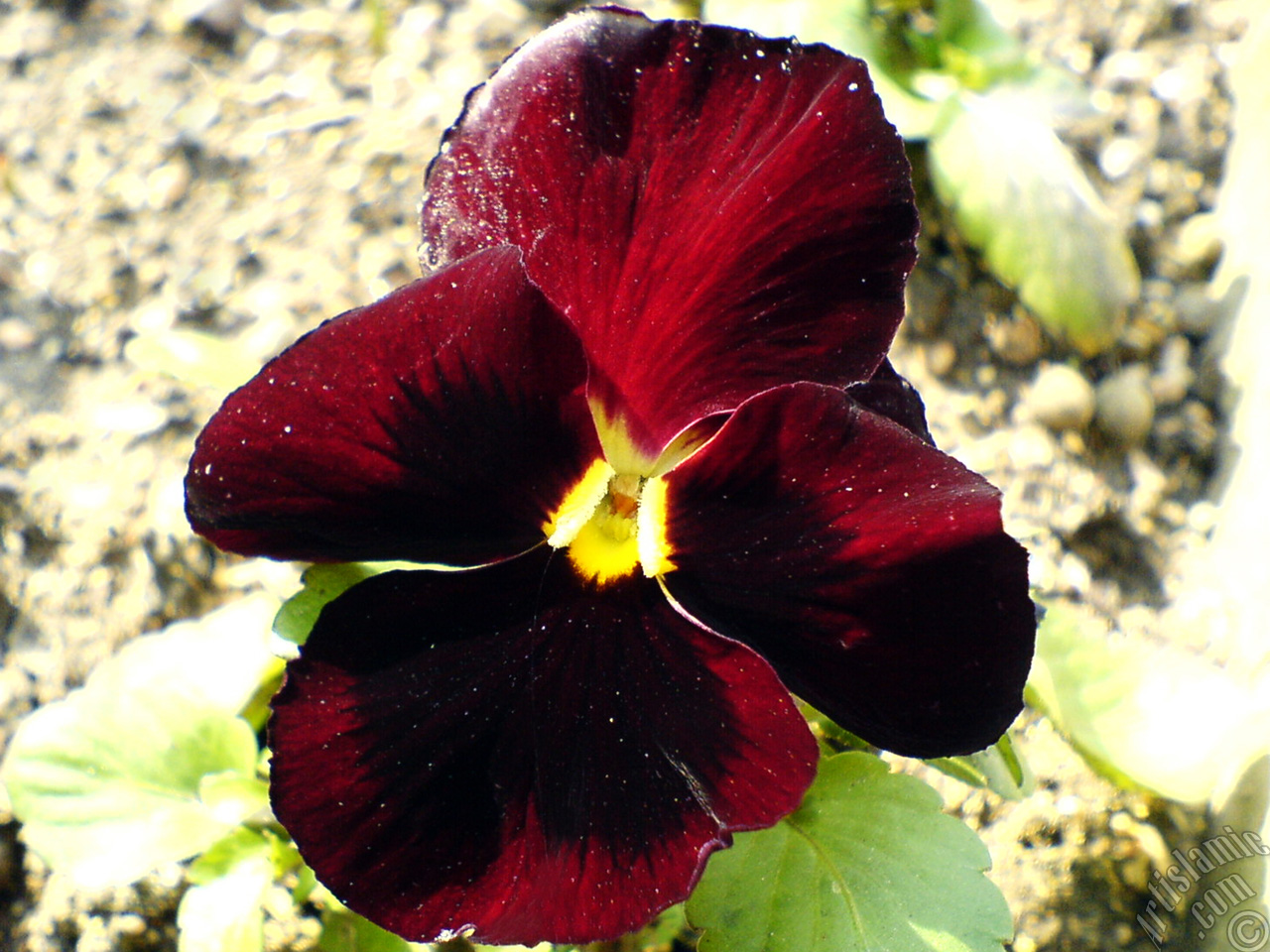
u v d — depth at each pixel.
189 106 0.22
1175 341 0.21
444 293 0.09
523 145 0.11
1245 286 0.20
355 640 0.11
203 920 0.13
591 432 0.11
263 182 0.22
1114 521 0.19
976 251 0.21
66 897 0.16
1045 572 0.19
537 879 0.11
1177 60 0.23
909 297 0.21
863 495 0.10
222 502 0.10
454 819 0.11
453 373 0.10
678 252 0.11
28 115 0.22
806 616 0.11
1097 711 0.15
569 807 0.11
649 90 0.11
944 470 0.10
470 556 0.11
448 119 0.22
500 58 0.23
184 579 0.18
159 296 0.20
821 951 0.12
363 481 0.10
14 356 0.20
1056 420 0.20
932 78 0.22
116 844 0.14
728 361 0.11
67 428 0.19
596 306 0.11
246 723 0.15
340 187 0.21
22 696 0.17
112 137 0.22
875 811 0.13
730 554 0.11
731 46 0.10
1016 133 0.20
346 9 0.24
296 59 0.23
